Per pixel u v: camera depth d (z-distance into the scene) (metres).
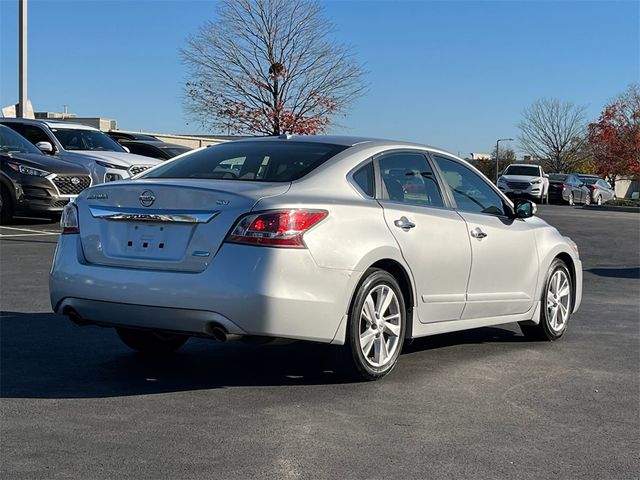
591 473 4.28
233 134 33.56
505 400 5.60
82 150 17.95
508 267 7.06
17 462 4.15
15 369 5.98
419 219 6.18
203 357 6.56
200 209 5.31
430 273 6.22
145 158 18.14
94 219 5.68
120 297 5.39
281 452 4.39
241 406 5.21
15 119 18.27
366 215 5.76
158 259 5.38
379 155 6.22
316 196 5.55
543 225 7.68
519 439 4.78
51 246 13.26
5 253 12.27
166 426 4.77
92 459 4.21
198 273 5.21
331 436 4.69
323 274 5.37
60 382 5.67
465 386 5.93
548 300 7.61
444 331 6.50
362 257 5.60
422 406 5.37
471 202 6.95
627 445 4.74
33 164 15.91
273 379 5.91
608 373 6.46
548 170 76.94
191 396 5.41
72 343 6.87
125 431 4.66
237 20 32.66
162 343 6.55
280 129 32.88
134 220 5.52
